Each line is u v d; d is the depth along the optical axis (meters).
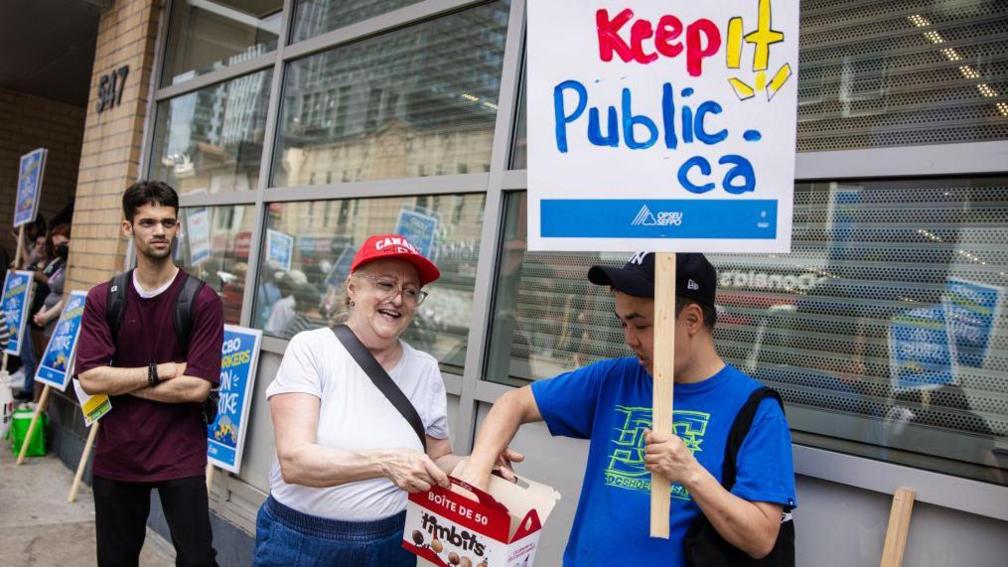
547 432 2.76
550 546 2.70
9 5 6.91
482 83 3.38
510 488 1.90
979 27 2.06
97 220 6.06
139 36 5.91
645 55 1.68
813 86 2.32
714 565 1.62
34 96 10.82
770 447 1.65
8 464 5.87
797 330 2.28
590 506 1.87
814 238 2.27
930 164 2.05
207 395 3.00
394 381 2.14
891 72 2.19
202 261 5.23
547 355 2.93
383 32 3.97
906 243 2.12
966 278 2.02
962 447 1.97
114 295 2.93
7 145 10.62
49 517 4.81
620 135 1.70
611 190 1.70
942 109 2.09
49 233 8.38
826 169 2.22
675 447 1.56
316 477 1.89
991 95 2.03
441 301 3.42
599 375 2.00
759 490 1.61
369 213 3.92
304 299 4.24
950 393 2.01
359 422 2.03
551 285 2.95
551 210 1.74
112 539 2.98
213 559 3.00
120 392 2.86
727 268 2.43
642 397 1.88
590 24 1.72
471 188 3.30
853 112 2.24
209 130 5.30
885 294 2.14
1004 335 1.95
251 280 4.61
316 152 4.35
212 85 5.32
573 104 1.73
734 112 1.64
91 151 6.39
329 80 4.34
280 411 2.02
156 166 5.82
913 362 2.07
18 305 6.91
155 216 2.91
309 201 4.33
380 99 3.96
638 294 1.71
